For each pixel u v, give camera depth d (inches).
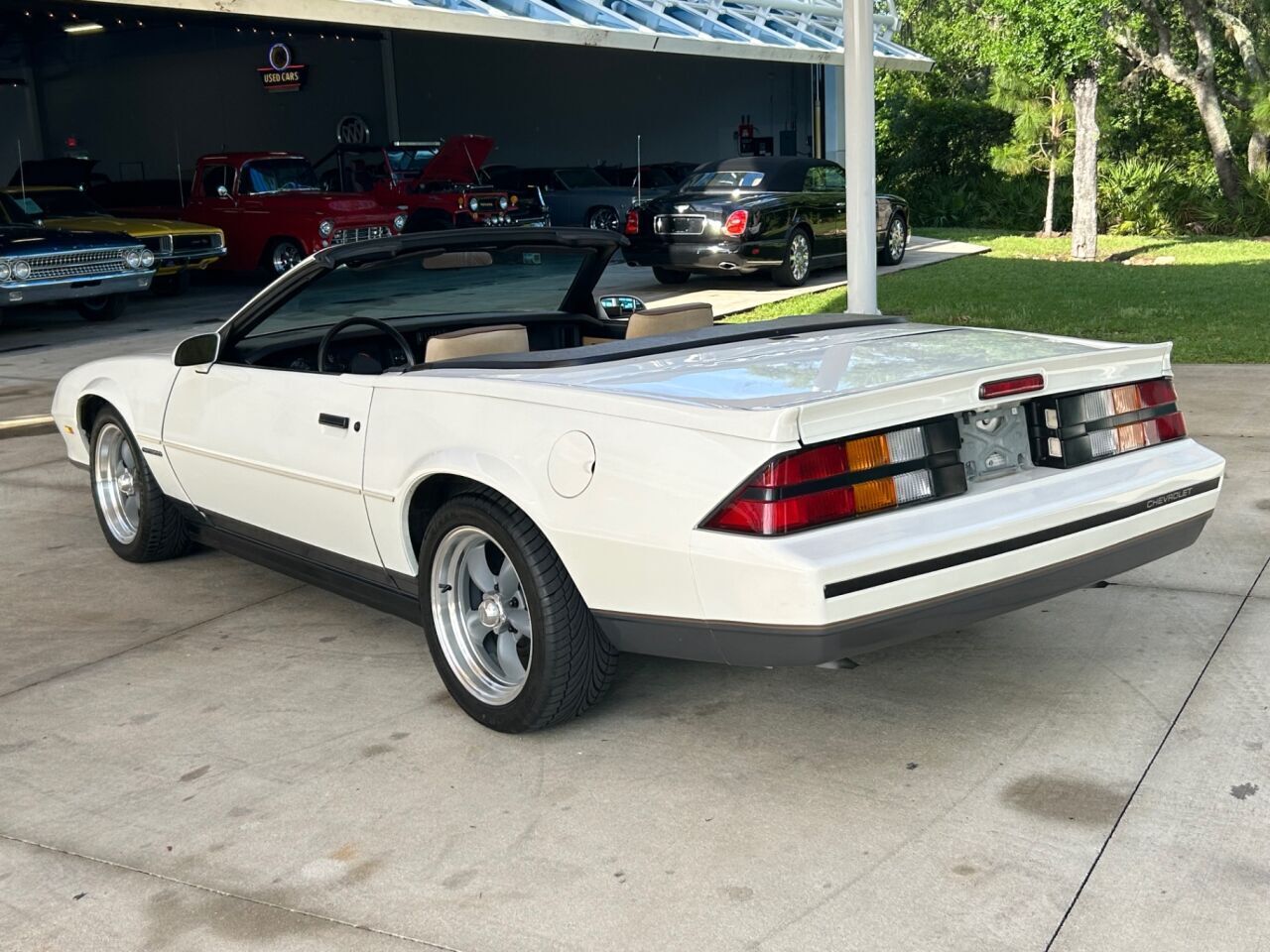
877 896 111.5
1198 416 297.9
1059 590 136.6
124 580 217.3
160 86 1310.3
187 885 118.9
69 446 235.1
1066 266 700.0
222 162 776.9
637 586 130.0
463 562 152.5
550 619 138.9
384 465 155.8
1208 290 549.3
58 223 686.5
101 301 625.9
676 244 617.3
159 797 136.8
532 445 137.9
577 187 954.1
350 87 1228.5
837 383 131.6
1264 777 128.9
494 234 175.2
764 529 119.0
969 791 129.7
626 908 111.7
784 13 767.7
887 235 714.8
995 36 779.4
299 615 197.3
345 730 152.6
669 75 1282.0
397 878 118.6
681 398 129.9
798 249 631.2
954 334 166.4
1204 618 175.0
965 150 1155.3
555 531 134.7
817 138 1081.4
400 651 180.2
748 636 123.0
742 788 133.3
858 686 158.7
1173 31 1095.0
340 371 183.2
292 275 172.9
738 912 110.2
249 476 183.3
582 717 153.7
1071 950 102.4
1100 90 986.1
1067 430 139.2
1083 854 116.5
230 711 159.6
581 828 126.4
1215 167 1015.6
